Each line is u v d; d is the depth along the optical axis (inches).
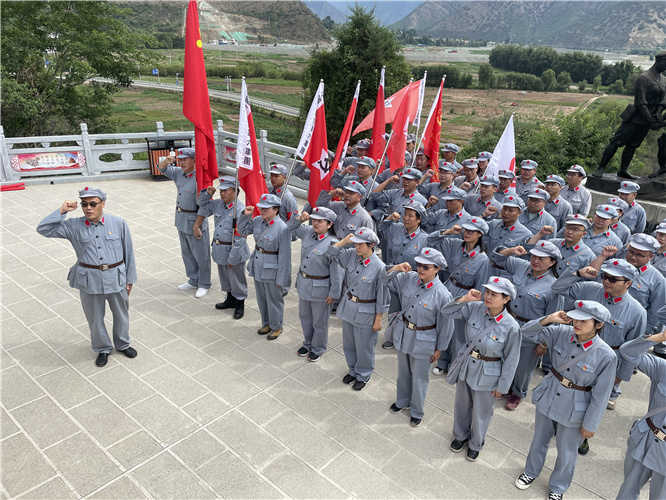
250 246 428.1
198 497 180.9
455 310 195.2
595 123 775.1
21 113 871.1
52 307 314.7
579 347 173.5
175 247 413.7
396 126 325.7
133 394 237.1
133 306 322.0
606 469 202.4
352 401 238.1
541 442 185.2
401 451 207.2
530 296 233.5
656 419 162.9
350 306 233.8
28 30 903.1
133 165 601.3
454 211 293.1
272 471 193.8
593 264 225.0
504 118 852.6
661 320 226.4
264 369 260.7
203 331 295.9
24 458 196.5
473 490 188.5
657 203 466.3
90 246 243.6
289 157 541.3
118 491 182.5
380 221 312.7
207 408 229.0
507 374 186.7
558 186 325.1
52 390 238.1
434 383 256.2
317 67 838.5
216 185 572.4
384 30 783.1
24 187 539.8
